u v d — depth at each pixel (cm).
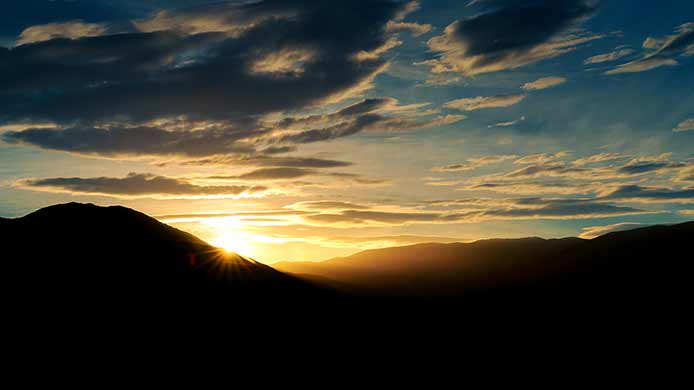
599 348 8838
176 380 6103
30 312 6806
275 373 6794
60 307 7050
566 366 8238
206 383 6188
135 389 5775
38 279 7625
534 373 7962
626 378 7688
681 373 7688
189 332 7206
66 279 7762
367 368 7550
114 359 6228
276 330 8006
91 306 7231
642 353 8469
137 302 7594
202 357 6706
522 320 10750
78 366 5962
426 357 8419
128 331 6862
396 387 7088
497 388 7394
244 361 6862
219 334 7350
